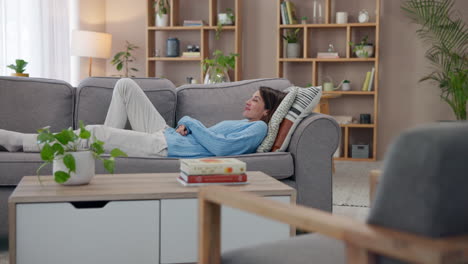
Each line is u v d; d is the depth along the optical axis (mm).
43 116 3115
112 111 3035
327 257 1105
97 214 1871
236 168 2039
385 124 6203
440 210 808
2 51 5137
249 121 2971
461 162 813
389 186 864
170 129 3023
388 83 6168
